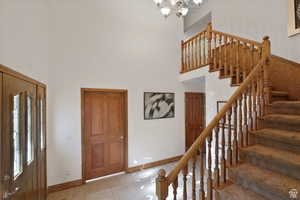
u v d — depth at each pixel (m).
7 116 1.24
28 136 1.75
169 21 4.48
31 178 1.83
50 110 2.89
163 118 4.32
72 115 3.10
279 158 1.55
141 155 3.94
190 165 4.02
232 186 1.74
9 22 1.80
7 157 1.24
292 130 1.88
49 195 2.77
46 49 2.79
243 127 2.11
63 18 3.04
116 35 3.64
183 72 4.49
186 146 4.85
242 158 1.95
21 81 1.54
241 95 2.01
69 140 3.06
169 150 4.41
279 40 2.97
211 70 3.46
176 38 4.60
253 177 1.56
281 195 1.32
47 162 2.84
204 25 5.61
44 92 2.41
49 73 2.88
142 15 4.04
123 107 3.75
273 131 1.93
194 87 4.96
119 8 3.70
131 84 3.82
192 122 5.00
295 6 2.71
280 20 2.95
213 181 1.86
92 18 3.35
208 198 1.79
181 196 2.69
